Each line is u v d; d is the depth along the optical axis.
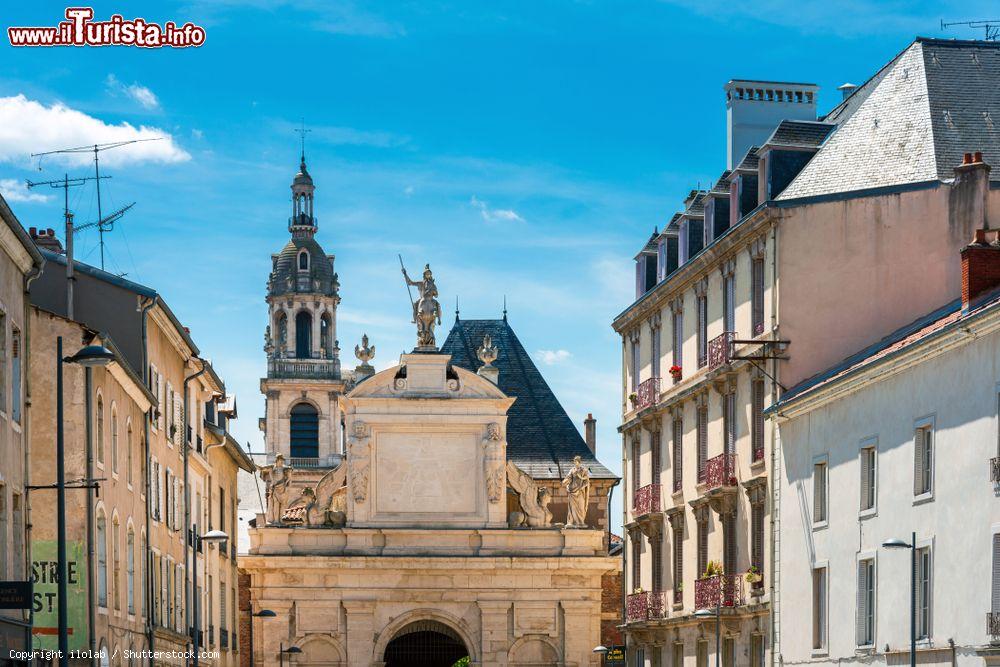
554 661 65.31
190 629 54.50
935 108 47.75
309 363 124.69
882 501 38.28
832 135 49.62
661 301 57.62
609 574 76.06
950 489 34.81
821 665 41.62
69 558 36.81
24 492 33.41
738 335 49.25
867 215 46.16
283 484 65.62
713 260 51.44
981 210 45.41
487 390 66.44
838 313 45.94
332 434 124.38
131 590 43.69
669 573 55.66
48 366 37.59
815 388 42.00
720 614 47.84
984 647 32.56
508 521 66.38
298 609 64.31
